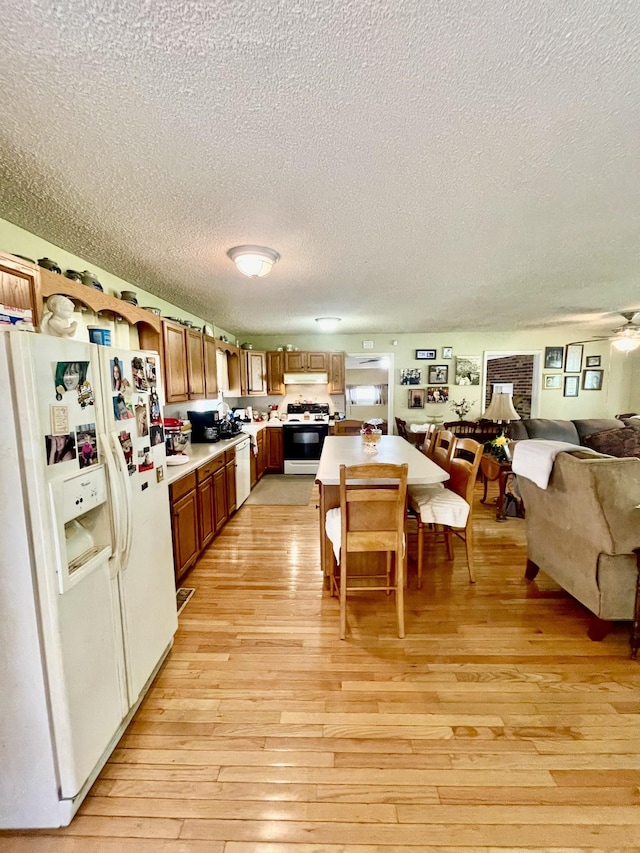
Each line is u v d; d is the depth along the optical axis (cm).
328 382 632
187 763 142
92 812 126
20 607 115
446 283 329
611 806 127
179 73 104
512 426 511
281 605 248
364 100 116
